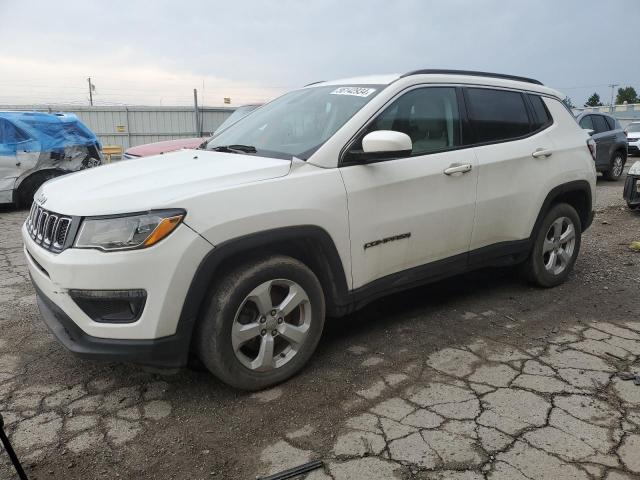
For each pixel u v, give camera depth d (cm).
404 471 244
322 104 379
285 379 321
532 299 461
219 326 286
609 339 382
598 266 564
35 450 261
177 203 269
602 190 1229
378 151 316
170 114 2055
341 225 323
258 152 350
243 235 285
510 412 289
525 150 433
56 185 333
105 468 249
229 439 269
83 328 272
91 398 308
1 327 409
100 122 2019
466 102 406
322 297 327
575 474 241
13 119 977
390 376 329
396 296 468
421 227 365
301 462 251
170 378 329
